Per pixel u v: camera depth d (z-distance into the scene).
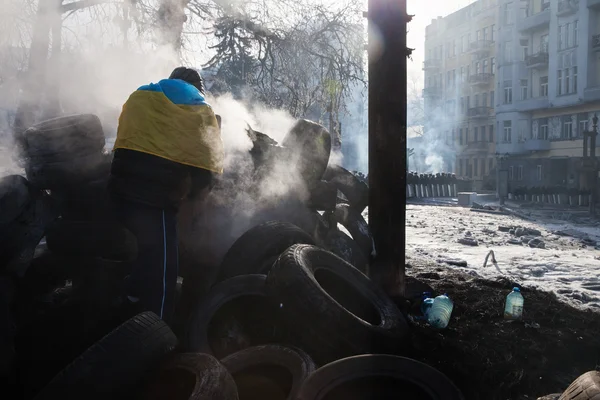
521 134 53.66
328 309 3.15
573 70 46.72
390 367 2.71
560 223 18.47
